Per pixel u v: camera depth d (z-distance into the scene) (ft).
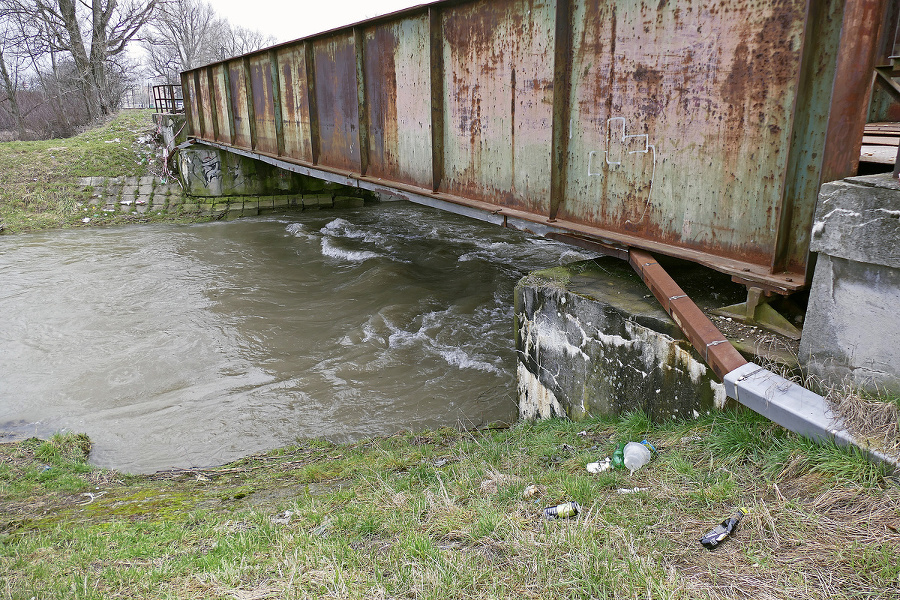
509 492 11.83
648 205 16.14
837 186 10.36
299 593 9.02
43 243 55.47
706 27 13.55
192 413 25.21
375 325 33.45
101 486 18.57
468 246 51.67
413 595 8.66
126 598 9.34
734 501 9.67
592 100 17.42
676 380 13.87
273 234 58.29
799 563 7.90
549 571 8.68
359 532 11.07
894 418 9.38
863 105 11.23
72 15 134.92
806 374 11.40
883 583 7.20
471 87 22.59
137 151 78.23
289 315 36.06
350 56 31.17
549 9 17.98
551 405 18.70
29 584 10.07
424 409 24.68
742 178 13.38
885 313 9.94
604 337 15.85
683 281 16.66
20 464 20.40
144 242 55.67
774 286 12.55
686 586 7.82
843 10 10.78
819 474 9.46
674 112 14.80
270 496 15.52
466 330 32.65
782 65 12.07
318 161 38.04
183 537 12.26
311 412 24.95
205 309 37.40
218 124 62.80
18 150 75.46
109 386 27.91
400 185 28.25
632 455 11.98
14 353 31.68
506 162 21.42
